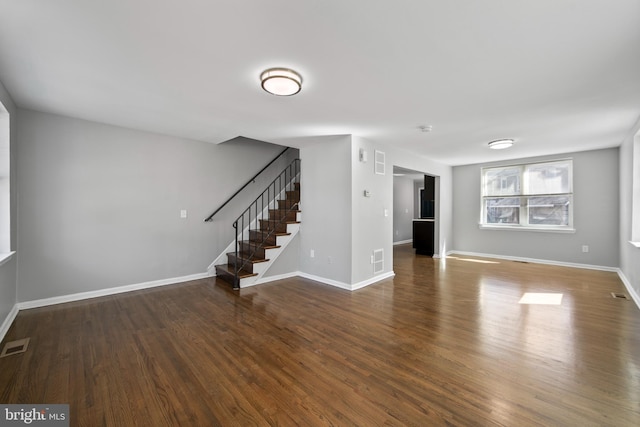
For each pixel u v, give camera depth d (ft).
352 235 13.97
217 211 16.22
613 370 6.95
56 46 6.35
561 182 18.99
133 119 11.68
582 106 9.90
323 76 7.75
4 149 9.25
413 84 8.21
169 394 6.10
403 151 17.72
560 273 16.85
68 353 7.73
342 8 5.10
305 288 14.05
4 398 5.95
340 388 6.32
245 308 11.23
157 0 4.90
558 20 5.40
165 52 6.61
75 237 11.87
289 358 7.55
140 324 9.65
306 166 16.26
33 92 9.00
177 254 14.76
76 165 11.83
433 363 7.31
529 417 5.42
